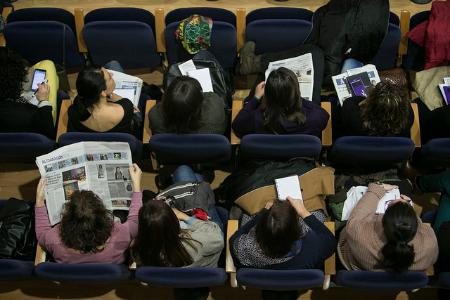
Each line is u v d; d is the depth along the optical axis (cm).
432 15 357
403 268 245
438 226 285
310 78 332
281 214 238
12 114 307
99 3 454
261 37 357
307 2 450
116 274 250
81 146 287
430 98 336
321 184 290
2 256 279
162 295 319
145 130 318
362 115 294
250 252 251
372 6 345
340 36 348
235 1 451
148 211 237
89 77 284
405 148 282
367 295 315
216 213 294
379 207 276
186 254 249
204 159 304
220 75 343
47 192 281
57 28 354
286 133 300
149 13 378
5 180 361
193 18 348
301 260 249
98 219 248
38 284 323
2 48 315
